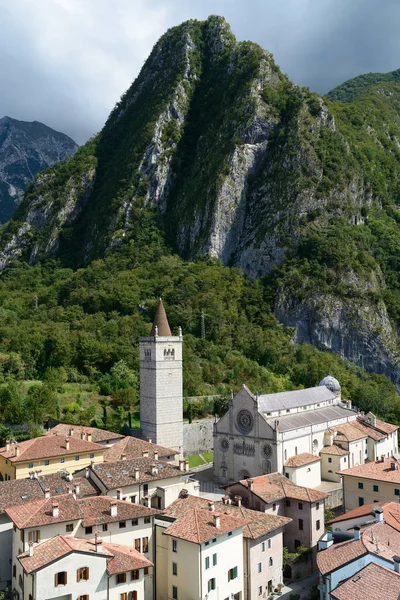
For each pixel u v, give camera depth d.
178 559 73.00
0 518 74.75
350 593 55.25
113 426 139.25
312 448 129.75
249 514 82.81
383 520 74.00
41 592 61.31
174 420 137.75
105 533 72.56
